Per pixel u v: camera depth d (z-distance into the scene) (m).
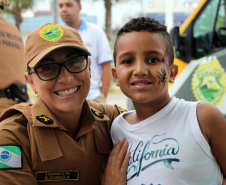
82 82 1.54
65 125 1.59
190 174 1.38
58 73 1.47
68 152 1.48
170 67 1.60
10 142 1.37
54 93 1.50
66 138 1.49
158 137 1.47
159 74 1.47
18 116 1.51
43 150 1.42
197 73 2.44
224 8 2.51
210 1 2.49
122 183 1.49
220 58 2.36
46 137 1.45
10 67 2.21
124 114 1.72
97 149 1.62
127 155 1.52
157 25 1.52
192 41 2.45
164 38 1.52
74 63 1.50
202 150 1.39
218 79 2.35
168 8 17.02
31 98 12.35
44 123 1.45
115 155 1.56
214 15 2.49
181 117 1.47
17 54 2.32
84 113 1.60
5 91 2.15
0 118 1.57
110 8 12.62
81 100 1.55
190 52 2.45
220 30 2.48
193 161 1.38
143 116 1.57
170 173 1.39
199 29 2.48
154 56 1.47
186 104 1.51
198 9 2.50
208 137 1.42
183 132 1.43
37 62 1.43
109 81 3.32
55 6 15.34
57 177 1.45
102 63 3.25
